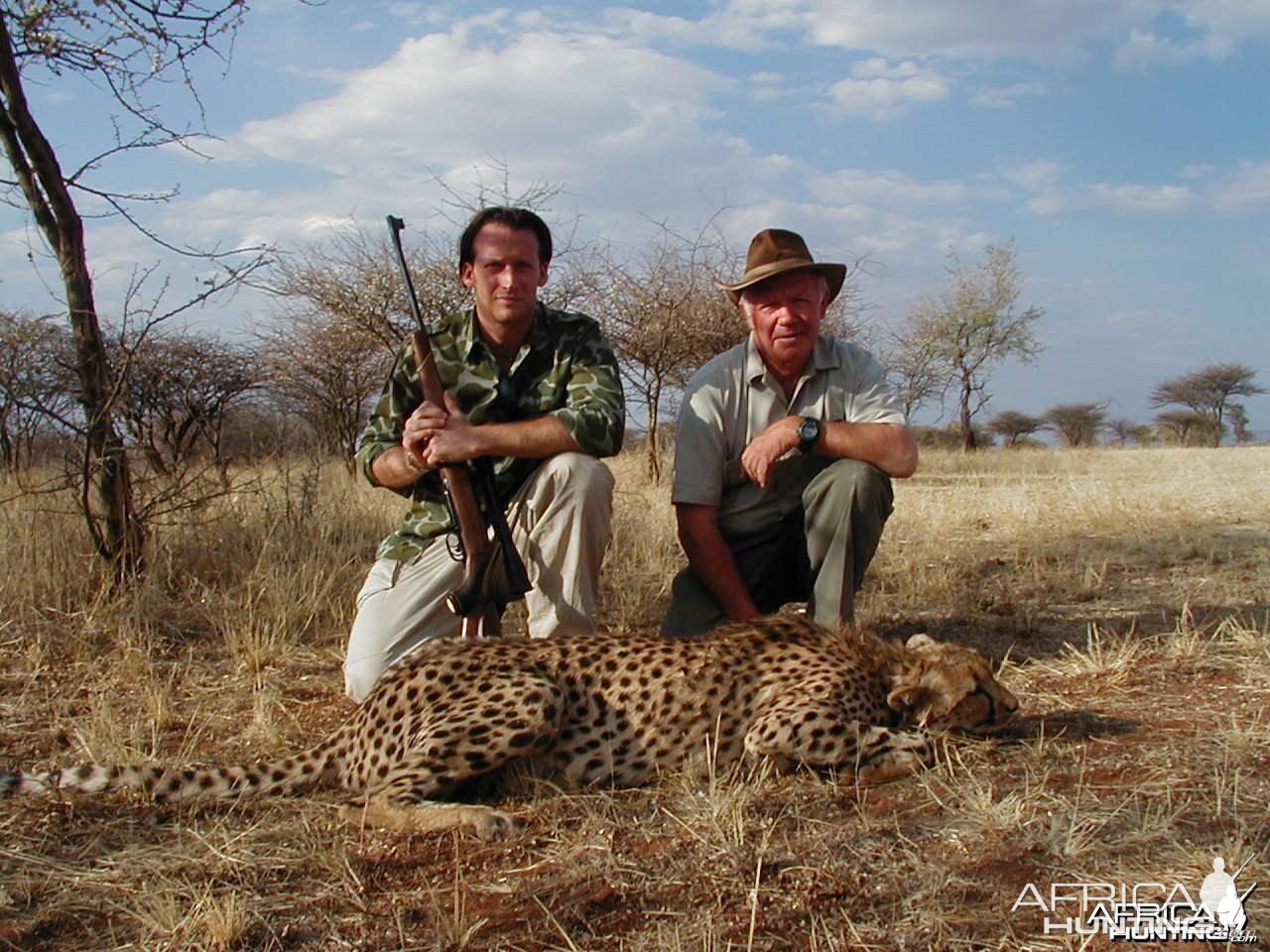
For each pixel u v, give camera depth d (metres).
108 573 6.34
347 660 4.91
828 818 3.47
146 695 4.79
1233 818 3.33
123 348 7.26
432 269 16.39
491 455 4.72
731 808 3.44
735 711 3.94
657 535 8.20
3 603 5.76
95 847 3.31
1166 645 5.47
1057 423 46.50
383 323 16.53
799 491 5.33
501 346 5.04
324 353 18.23
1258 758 3.81
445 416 4.62
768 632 4.18
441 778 3.60
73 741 4.35
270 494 8.47
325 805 3.68
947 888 2.96
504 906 2.95
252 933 2.82
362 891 3.04
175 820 3.52
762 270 4.99
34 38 6.81
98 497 6.49
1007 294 33.84
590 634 4.77
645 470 16.25
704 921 2.83
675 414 18.77
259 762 3.95
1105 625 6.02
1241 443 48.69
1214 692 4.64
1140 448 30.12
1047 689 4.85
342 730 3.95
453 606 4.61
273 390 18.42
